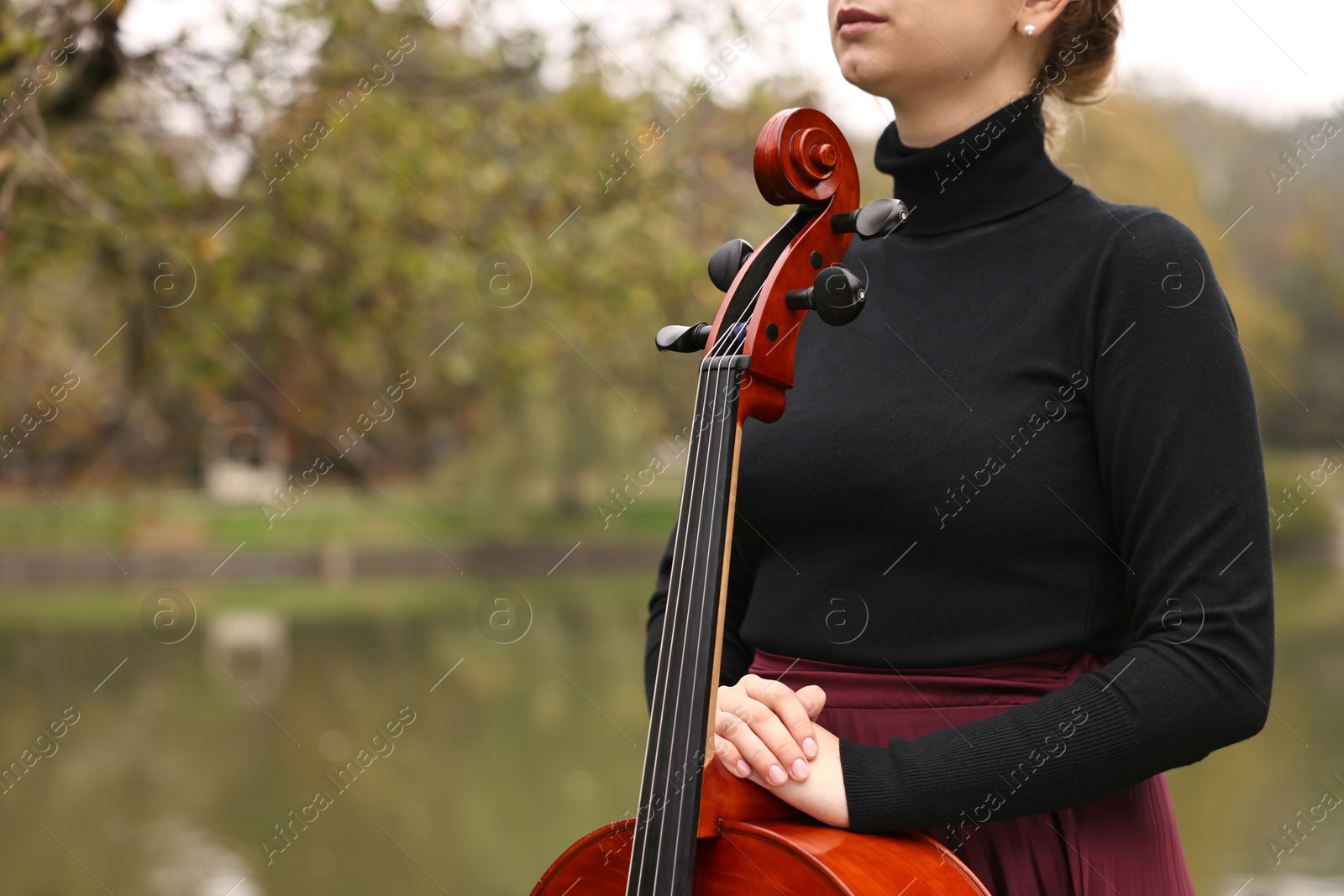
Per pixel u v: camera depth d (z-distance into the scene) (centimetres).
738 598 258
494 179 1145
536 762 1313
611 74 1120
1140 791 215
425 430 1605
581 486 3825
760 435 236
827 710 221
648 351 1545
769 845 196
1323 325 4728
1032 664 212
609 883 215
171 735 1552
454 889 882
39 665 2252
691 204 1198
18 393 1384
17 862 984
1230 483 195
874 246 247
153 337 1212
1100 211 220
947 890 192
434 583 3984
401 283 1252
